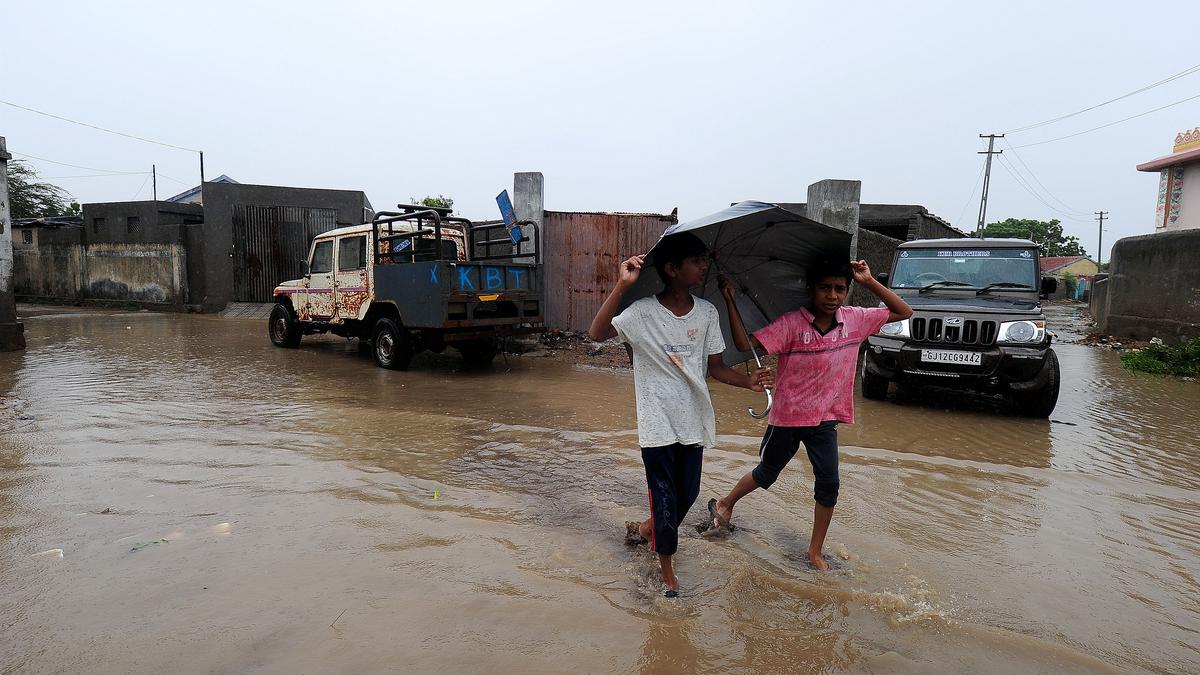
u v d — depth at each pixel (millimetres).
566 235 11414
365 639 2342
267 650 2262
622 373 8570
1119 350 12406
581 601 2658
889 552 3213
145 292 19891
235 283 17750
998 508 3873
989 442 5383
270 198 18312
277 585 2709
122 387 7082
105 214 21078
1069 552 3277
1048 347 6164
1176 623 2627
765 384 2895
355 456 4574
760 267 2945
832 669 2262
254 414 5816
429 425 5527
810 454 3014
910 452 5031
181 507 3551
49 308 20750
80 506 3549
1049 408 6148
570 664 2246
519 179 11062
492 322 8484
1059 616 2650
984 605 2719
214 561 2914
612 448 4938
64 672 2129
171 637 2328
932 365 6406
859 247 10828
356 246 9195
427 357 10070
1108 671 2277
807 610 2645
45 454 4492
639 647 2359
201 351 10352
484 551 3088
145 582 2713
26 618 2434
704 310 2807
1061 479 4441
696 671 2232
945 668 2277
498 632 2418
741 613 2613
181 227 18969
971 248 7387
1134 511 3873
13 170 31453
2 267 9961
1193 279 11727
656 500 2709
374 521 3406
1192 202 17531
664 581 2729
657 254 2627
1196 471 4668
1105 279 16469
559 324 11500
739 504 3842
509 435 5258
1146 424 6141
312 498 3717
